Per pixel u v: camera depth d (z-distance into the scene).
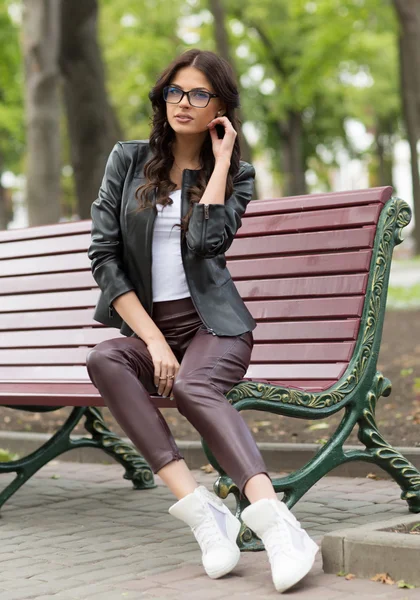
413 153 30.55
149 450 3.45
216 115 3.85
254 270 4.52
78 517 4.64
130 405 3.49
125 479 5.56
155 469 3.45
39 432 7.22
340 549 3.33
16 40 31.77
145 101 34.66
